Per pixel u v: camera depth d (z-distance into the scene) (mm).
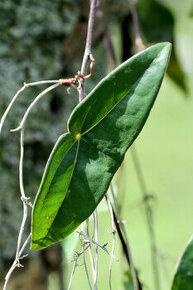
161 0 788
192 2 792
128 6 774
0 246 732
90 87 771
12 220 730
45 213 447
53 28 715
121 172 646
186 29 913
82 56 754
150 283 1086
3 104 701
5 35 695
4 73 697
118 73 437
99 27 747
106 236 795
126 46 801
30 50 709
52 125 739
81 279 967
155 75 437
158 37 796
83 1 714
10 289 753
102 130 444
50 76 729
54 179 443
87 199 447
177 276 443
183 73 810
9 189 724
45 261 772
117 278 1003
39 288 771
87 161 445
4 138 711
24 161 728
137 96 439
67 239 499
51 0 708
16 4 693
